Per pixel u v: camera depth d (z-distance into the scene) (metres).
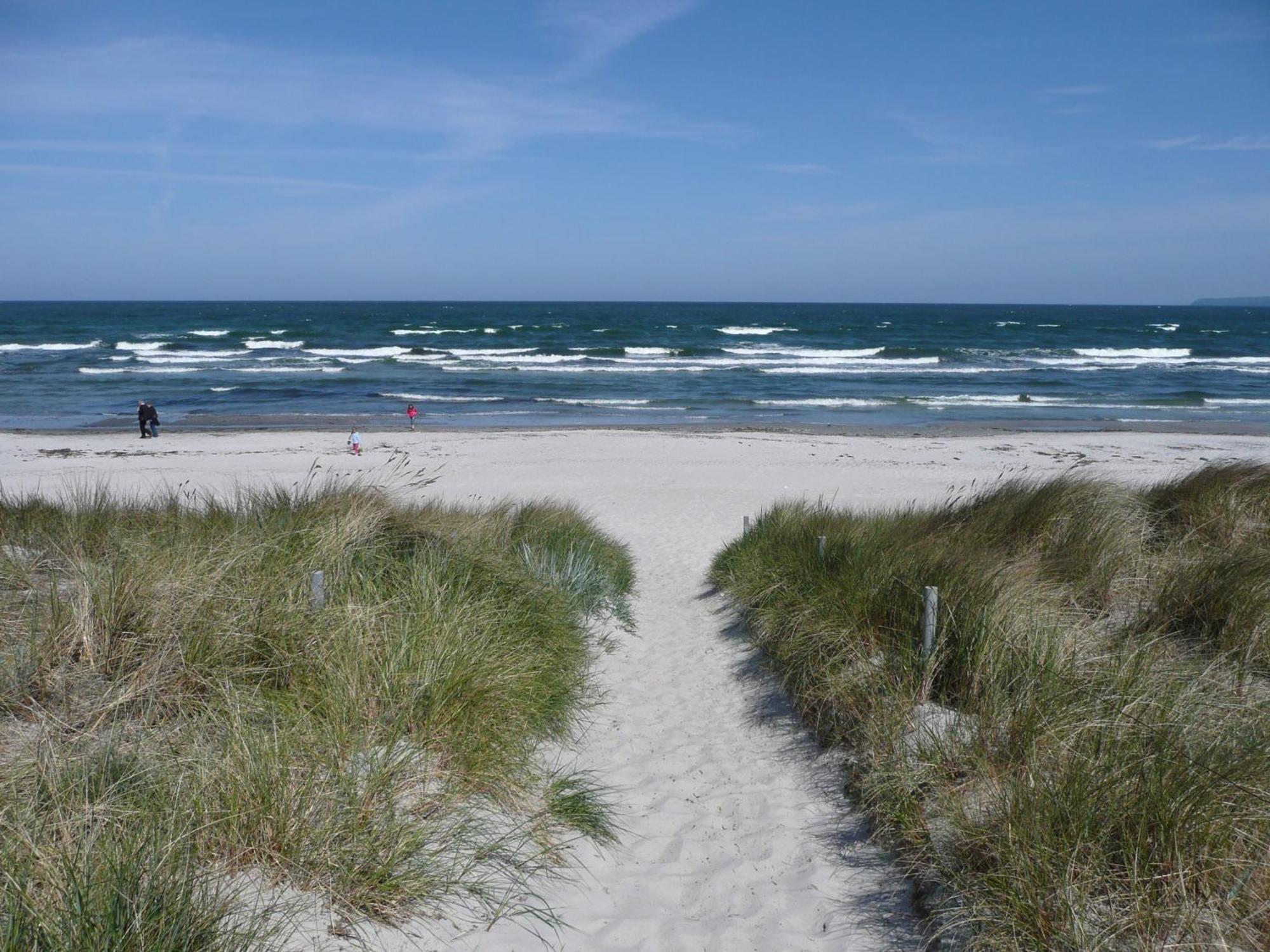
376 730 3.90
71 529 5.72
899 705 4.43
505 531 8.52
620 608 8.23
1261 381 44.09
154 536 5.64
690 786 4.64
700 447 23.00
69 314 108.31
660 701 5.99
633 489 17.08
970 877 3.13
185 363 47.53
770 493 16.62
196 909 2.53
